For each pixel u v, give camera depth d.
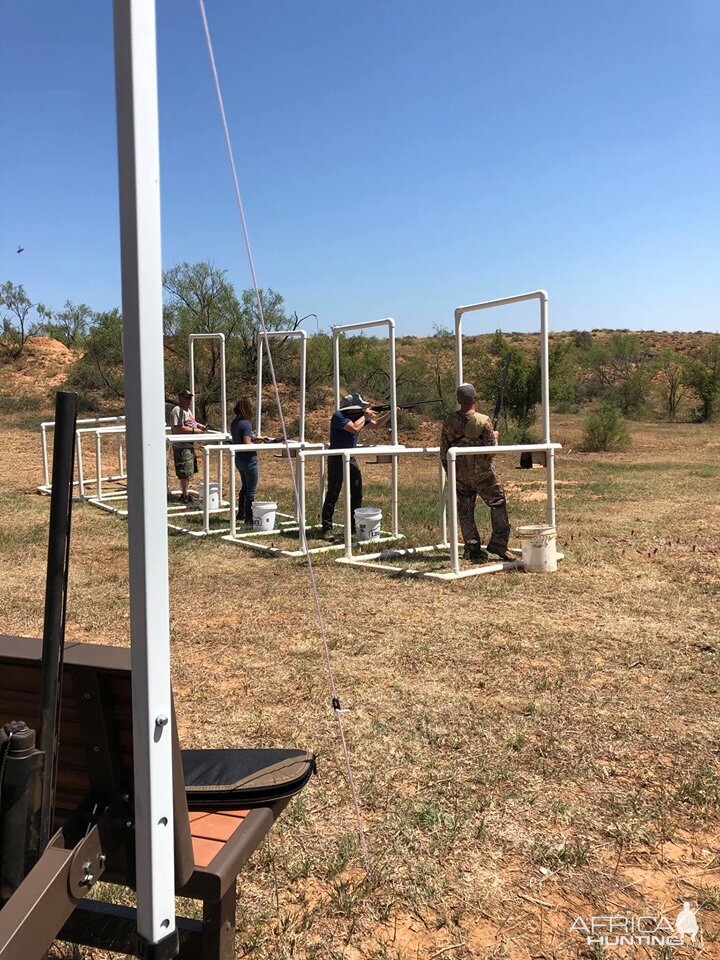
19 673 2.16
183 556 9.27
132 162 1.67
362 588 7.62
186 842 2.00
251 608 6.96
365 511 10.19
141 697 1.79
